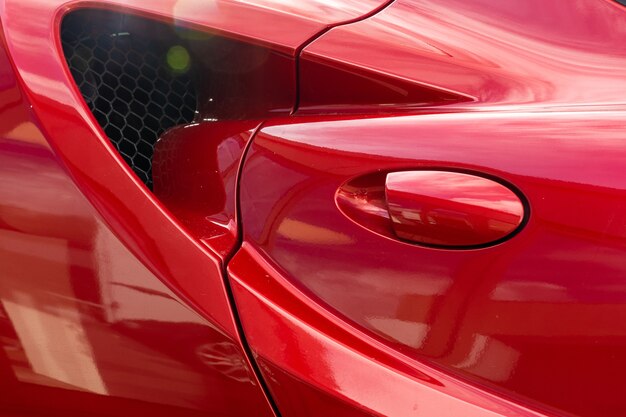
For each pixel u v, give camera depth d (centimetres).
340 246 121
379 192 120
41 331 123
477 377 116
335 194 121
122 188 122
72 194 121
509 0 165
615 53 153
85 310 121
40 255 121
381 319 119
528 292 112
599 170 113
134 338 120
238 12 140
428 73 135
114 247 120
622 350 109
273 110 139
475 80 136
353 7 150
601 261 110
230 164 129
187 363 120
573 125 119
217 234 125
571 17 162
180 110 147
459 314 115
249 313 119
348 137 124
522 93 134
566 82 140
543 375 113
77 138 122
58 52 127
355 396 115
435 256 116
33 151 122
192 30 136
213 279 121
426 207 115
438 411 114
